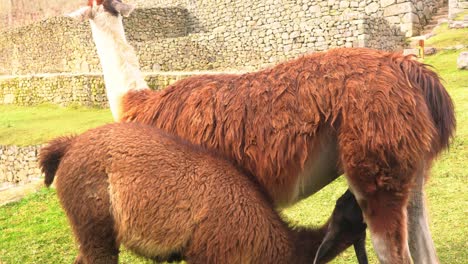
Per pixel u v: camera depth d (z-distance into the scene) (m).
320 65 3.06
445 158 6.37
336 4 19.75
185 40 22.06
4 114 19.64
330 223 3.27
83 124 16.03
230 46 21.02
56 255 5.08
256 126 3.12
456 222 4.79
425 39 16.17
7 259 5.07
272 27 19.64
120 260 4.65
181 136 3.41
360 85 2.89
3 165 15.31
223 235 3.01
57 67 26.34
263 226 3.07
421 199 3.09
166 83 17.72
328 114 2.93
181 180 3.09
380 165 2.81
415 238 3.10
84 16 4.77
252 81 3.24
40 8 36.12
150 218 3.09
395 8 18.11
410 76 2.95
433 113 2.99
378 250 2.86
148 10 26.66
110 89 4.68
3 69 30.03
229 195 3.06
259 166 3.15
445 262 4.15
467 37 14.52
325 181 3.23
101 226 3.24
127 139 3.23
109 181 3.17
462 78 10.78
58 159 3.50
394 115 2.81
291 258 3.14
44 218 6.32
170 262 3.34
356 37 16.91
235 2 24.08
